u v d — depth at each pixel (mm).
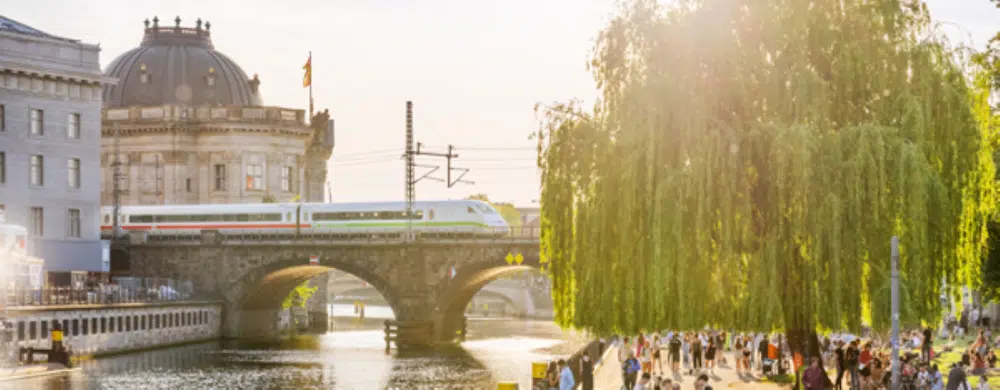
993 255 79062
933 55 58281
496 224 163875
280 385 109750
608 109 62000
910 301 54031
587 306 60062
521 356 142125
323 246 166500
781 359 81938
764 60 59656
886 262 54812
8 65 142375
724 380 77938
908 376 58438
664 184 57188
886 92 58188
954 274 57062
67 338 124812
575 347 156125
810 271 55531
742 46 59906
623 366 67812
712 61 59031
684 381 78438
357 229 170250
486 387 108500
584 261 60625
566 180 62406
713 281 57594
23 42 145375
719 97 59500
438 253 161750
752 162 57938
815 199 55031
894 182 54625
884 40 59031
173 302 153375
